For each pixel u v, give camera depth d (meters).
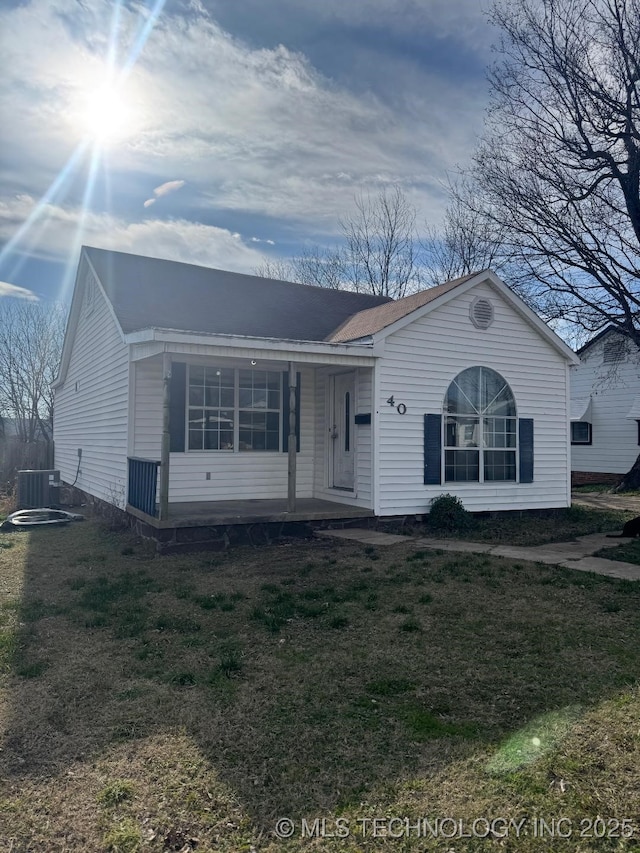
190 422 10.46
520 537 9.73
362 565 7.50
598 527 10.87
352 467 10.75
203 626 5.21
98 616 5.47
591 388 22.88
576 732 3.34
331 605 5.80
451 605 5.80
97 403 12.76
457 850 2.44
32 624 5.30
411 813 2.67
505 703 3.71
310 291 14.71
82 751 3.18
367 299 15.19
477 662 4.39
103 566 7.63
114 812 2.67
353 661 4.41
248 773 2.98
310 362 9.54
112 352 11.27
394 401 10.20
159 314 10.60
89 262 12.24
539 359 11.84
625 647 4.68
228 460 10.77
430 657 4.48
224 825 2.60
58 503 14.11
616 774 2.93
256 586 6.53
